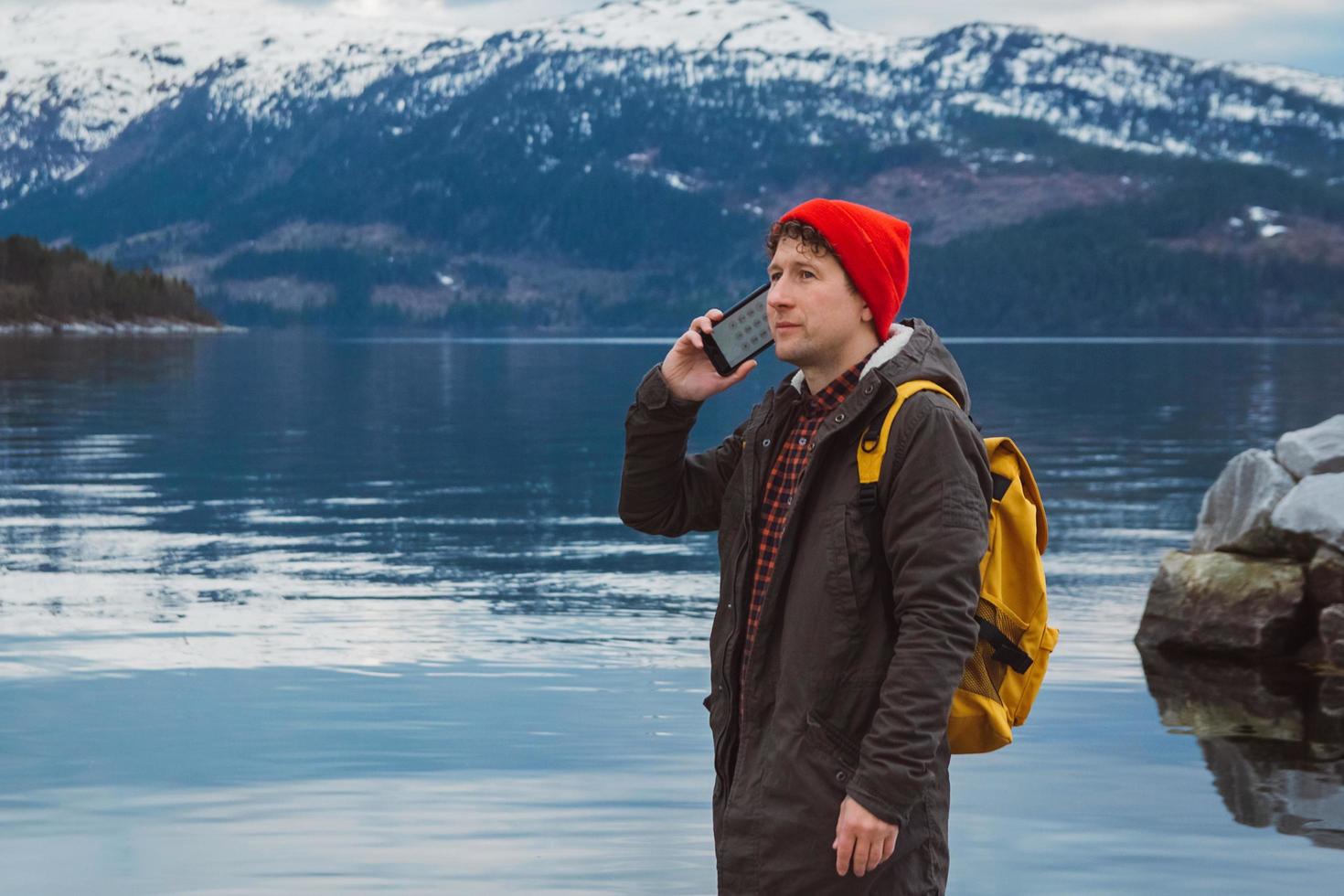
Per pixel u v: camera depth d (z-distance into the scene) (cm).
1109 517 1259
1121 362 6353
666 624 774
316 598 852
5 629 747
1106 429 2380
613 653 695
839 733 227
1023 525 238
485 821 443
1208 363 6166
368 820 444
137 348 8119
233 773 492
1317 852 416
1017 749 528
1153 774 495
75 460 1814
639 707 586
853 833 217
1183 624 712
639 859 411
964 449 227
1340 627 675
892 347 236
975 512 224
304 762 505
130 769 496
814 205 239
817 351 239
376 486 1528
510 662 671
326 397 3425
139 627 754
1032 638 237
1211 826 439
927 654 218
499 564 995
